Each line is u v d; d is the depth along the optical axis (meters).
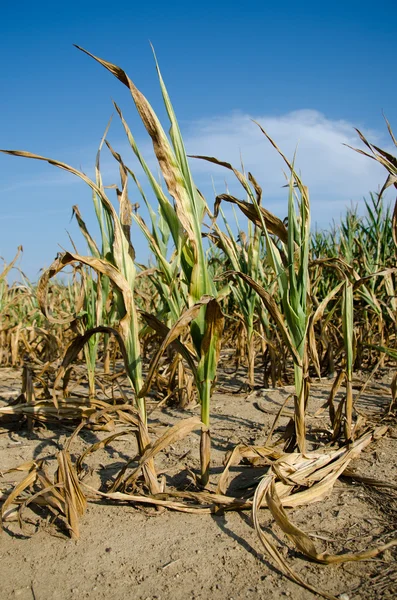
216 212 3.32
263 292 2.40
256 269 4.39
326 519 2.21
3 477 2.78
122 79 2.07
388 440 3.15
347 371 2.84
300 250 2.57
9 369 6.10
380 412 3.76
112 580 1.83
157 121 2.11
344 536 2.05
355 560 1.87
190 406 4.14
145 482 2.42
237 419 3.80
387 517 2.20
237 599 1.70
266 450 2.67
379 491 2.45
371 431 3.06
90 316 3.56
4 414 3.65
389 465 2.75
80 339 2.73
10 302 6.20
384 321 5.25
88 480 2.68
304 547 1.89
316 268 4.60
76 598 1.74
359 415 3.28
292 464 2.48
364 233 5.98
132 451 3.16
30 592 1.78
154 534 2.14
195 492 2.43
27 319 6.87
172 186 2.16
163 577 1.83
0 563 1.96
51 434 3.55
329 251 6.04
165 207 2.29
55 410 3.50
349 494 2.45
